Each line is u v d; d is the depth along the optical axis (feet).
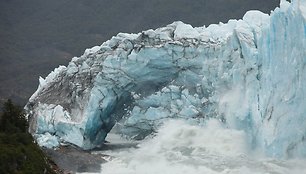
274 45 594.24
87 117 636.48
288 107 559.38
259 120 590.14
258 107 599.16
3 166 421.59
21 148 473.26
